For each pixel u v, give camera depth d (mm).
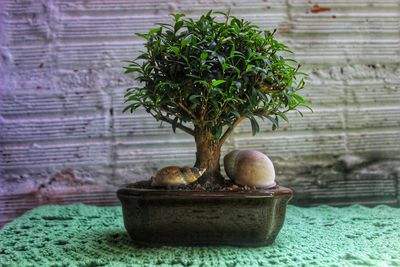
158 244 727
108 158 1060
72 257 696
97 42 1064
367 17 1093
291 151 1075
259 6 1077
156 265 663
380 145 1087
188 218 708
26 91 1052
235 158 752
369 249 727
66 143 1057
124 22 1067
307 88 1078
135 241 745
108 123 1060
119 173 1061
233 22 767
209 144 762
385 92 1092
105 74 1063
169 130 1064
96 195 1058
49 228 845
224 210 706
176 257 683
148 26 1070
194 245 724
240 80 725
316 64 1084
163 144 1066
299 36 1083
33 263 674
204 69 711
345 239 782
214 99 715
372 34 1095
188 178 730
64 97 1056
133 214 726
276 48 754
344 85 1085
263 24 1078
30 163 1050
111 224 874
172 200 699
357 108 1087
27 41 1057
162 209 707
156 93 733
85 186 1057
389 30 1097
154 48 747
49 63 1058
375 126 1090
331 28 1086
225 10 1076
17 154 1049
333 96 1083
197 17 1075
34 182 1052
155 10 1071
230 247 723
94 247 733
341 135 1083
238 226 712
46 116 1054
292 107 786
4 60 1052
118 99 1062
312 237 793
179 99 729
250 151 756
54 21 1060
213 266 654
